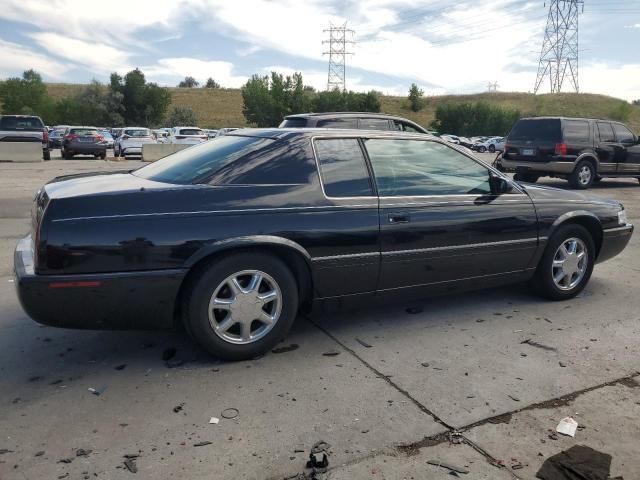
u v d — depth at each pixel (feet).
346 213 12.56
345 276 12.74
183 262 11.00
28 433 9.18
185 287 11.44
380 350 12.76
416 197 13.69
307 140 12.83
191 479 8.08
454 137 160.04
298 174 12.41
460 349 12.90
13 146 73.67
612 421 9.87
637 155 49.49
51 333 13.38
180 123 259.80
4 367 11.57
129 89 254.47
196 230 11.08
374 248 12.89
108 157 91.25
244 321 11.84
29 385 10.83
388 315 15.10
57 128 123.85
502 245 14.88
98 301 10.68
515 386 11.10
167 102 263.49
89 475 8.13
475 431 9.45
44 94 253.44
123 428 9.36
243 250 11.64
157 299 11.02
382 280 13.26
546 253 15.97
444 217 13.85
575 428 9.61
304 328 14.05
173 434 9.20
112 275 10.62
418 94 295.28
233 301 11.66
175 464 8.41
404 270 13.46
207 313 11.44
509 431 9.47
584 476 8.29
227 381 11.10
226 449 8.80
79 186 11.85
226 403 10.22
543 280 16.16
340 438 9.16
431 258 13.76
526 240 15.34
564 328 14.35
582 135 46.75
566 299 16.75
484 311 15.57
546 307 16.03
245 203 11.61
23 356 12.10
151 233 10.79
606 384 11.27
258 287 11.90
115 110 252.62
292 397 10.48
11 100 246.88
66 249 10.37
